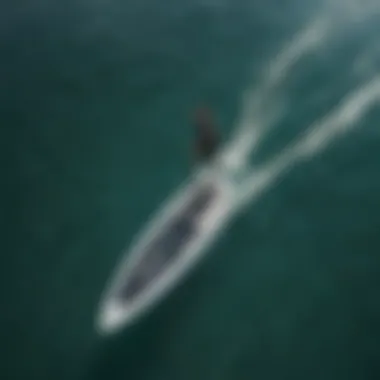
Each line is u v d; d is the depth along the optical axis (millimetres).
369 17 140500
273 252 95000
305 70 128125
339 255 94250
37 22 137000
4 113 116688
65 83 123188
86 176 106312
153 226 97750
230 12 141750
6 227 98000
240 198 102312
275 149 112062
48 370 80750
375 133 113125
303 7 143625
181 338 84250
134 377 80250
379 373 80188
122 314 86125
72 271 92000
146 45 132625
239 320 86375
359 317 86250
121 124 115875
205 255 93875
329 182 105188
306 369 81000
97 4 142250
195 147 108000
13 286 90062
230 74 127625
